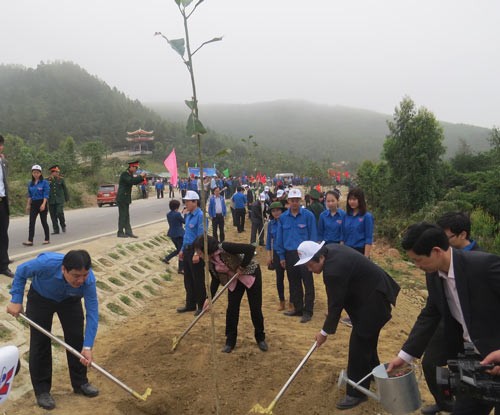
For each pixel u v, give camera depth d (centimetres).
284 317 721
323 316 726
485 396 242
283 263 727
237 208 1744
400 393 333
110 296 761
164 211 2244
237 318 562
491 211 1727
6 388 310
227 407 437
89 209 2586
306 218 704
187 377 495
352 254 414
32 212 1009
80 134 14212
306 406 428
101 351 570
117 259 951
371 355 429
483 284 262
